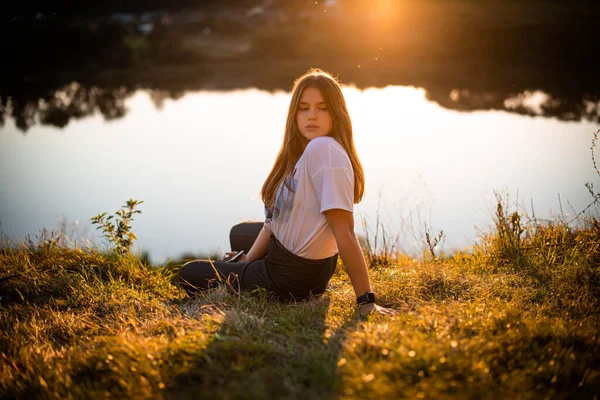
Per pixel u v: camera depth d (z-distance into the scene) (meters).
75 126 14.28
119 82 21.53
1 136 13.19
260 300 2.89
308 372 1.97
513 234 3.81
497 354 2.05
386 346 2.04
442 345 2.04
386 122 11.59
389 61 20.36
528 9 20.92
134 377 1.96
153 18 29.83
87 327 2.74
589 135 9.68
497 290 3.07
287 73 21.06
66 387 2.00
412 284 3.22
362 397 1.73
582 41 18.64
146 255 5.10
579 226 4.11
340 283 3.40
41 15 25.30
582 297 2.84
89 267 3.54
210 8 30.23
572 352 2.14
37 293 3.18
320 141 2.71
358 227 5.20
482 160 8.52
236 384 1.84
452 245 4.84
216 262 3.19
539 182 7.02
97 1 27.44
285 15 26.22
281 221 2.88
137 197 8.08
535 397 1.79
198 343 2.14
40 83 21.42
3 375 2.12
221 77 21.27
